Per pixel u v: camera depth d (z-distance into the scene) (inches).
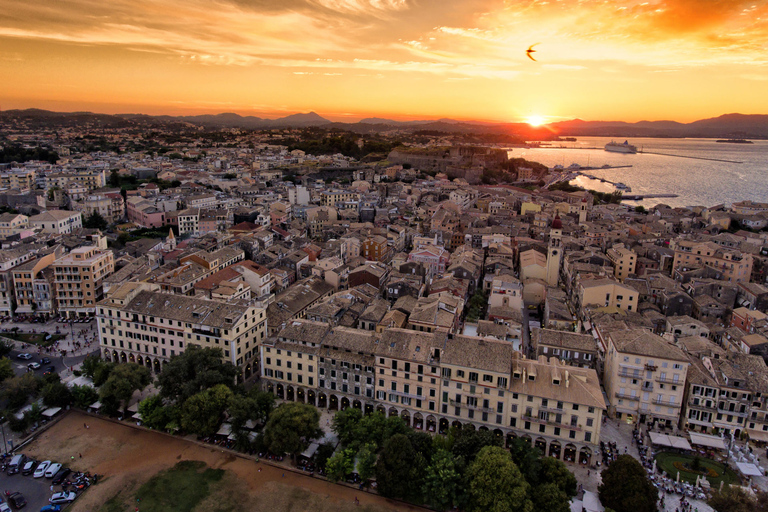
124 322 6087.6
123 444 4813.0
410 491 4148.6
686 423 5103.3
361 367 5142.7
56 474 4318.4
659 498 4077.3
